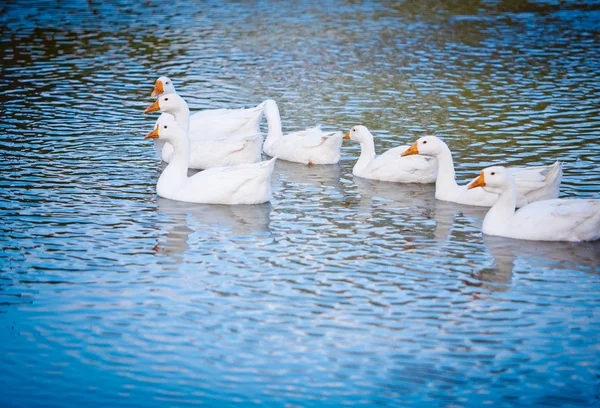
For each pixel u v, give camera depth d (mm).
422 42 32656
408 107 24062
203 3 40531
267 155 20797
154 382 10227
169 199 16812
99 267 13336
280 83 26703
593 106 23969
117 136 21125
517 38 33375
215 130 20172
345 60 29812
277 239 14703
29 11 37750
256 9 39188
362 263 13680
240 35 33688
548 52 31016
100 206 16203
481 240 14781
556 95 25250
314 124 22375
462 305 12164
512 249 14328
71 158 19250
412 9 39469
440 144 17094
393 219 15922
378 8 39688
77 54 30062
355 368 10523
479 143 20656
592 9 39469
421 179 18438
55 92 25156
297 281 12938
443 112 23516
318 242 14586
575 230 14656
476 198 16797
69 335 11258
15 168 18344
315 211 16328
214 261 13664
